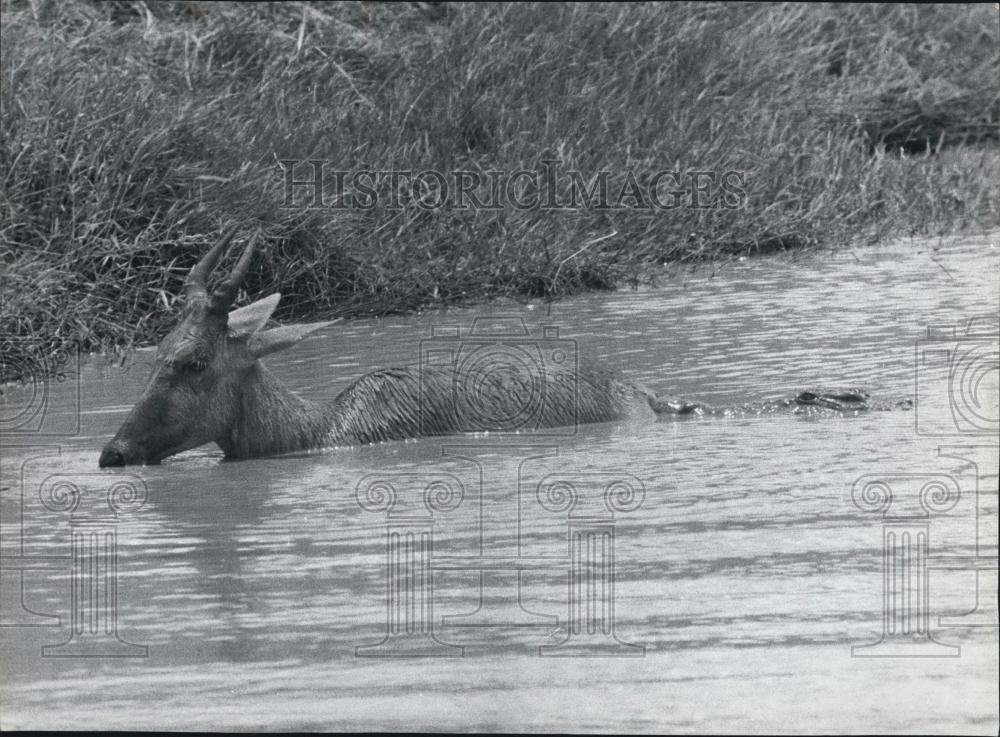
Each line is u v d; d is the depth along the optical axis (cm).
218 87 3138
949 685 1183
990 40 4494
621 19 3741
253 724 1141
